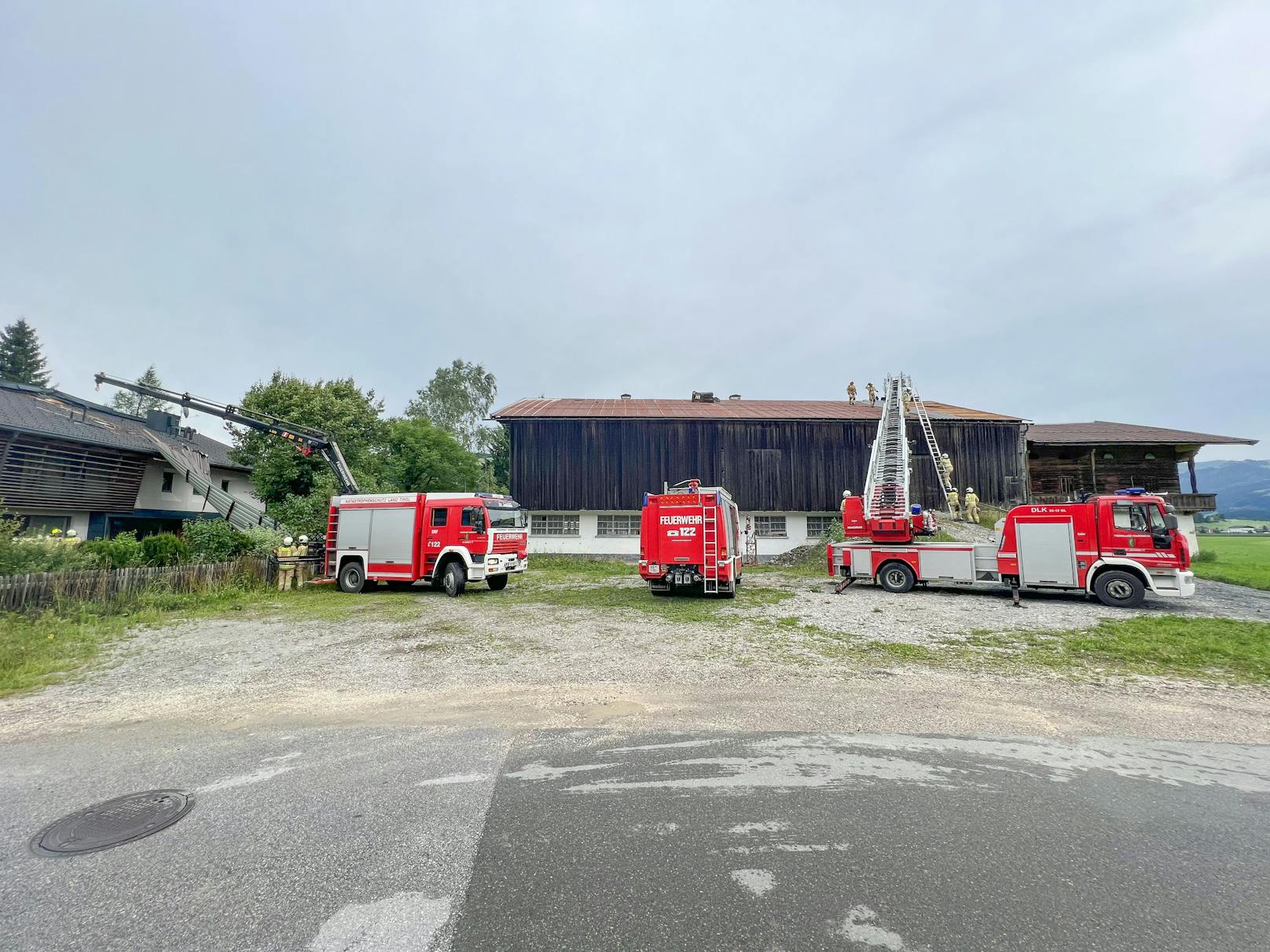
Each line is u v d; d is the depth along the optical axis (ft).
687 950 7.31
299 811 11.32
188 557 49.55
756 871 9.14
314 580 54.70
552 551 81.61
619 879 8.95
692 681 21.36
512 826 10.68
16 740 15.70
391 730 16.15
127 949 7.48
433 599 46.75
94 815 11.24
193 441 99.96
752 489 81.71
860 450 82.48
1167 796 11.91
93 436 65.98
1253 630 30.25
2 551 35.27
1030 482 91.04
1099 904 8.30
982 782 12.55
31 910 8.29
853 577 48.37
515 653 26.50
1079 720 16.83
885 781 12.57
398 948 7.40
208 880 9.04
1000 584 43.62
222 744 15.25
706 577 44.19
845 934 7.62
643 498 81.41
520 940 7.52
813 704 18.42
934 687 20.42
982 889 8.66
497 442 171.32
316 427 87.71
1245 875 9.05
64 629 30.12
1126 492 39.52
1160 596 43.80
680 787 12.28
